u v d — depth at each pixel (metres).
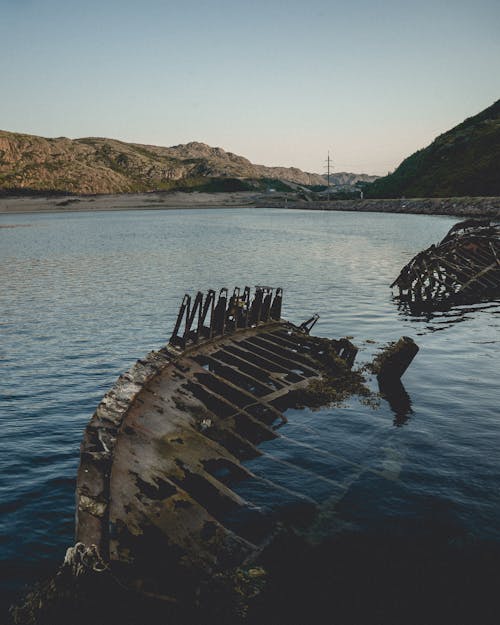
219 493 9.77
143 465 9.30
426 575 7.99
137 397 11.66
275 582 7.71
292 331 20.42
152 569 7.25
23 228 109.81
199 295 15.69
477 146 156.88
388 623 7.04
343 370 17.89
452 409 15.14
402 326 26.89
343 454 12.24
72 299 34.22
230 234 91.62
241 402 14.91
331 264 52.03
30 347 22.77
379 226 104.19
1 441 13.34
